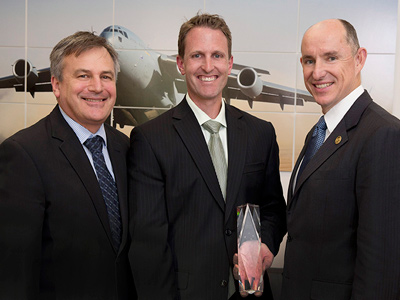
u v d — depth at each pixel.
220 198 1.32
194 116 1.40
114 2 3.50
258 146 1.44
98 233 1.25
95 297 1.24
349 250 1.13
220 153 1.38
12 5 3.55
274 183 1.51
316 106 3.49
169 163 1.32
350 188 1.12
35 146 1.21
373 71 3.42
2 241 1.15
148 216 1.29
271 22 3.44
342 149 1.17
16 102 3.66
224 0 3.45
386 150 1.04
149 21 3.51
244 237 1.28
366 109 1.19
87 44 1.29
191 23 1.36
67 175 1.24
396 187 1.02
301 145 3.54
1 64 3.62
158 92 3.59
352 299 1.07
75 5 3.52
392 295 1.01
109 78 1.34
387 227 1.02
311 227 1.20
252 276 1.27
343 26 1.23
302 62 1.32
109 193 1.32
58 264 1.21
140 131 1.38
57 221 1.21
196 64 1.34
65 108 1.33
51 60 1.33
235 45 3.49
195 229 1.31
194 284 1.28
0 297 1.15
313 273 1.19
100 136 1.39
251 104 3.55
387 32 3.36
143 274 1.26
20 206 1.15
